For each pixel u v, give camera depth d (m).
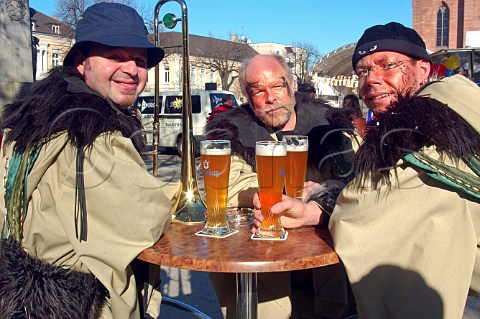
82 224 1.48
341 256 1.41
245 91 2.12
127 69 1.71
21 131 1.59
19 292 1.46
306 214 1.68
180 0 1.89
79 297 1.52
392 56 1.66
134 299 1.57
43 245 1.55
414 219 1.36
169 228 1.71
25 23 4.93
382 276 1.38
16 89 4.05
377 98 1.70
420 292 1.33
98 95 1.62
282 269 1.35
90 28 1.66
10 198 1.57
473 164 1.35
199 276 4.00
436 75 1.76
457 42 34.81
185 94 1.88
